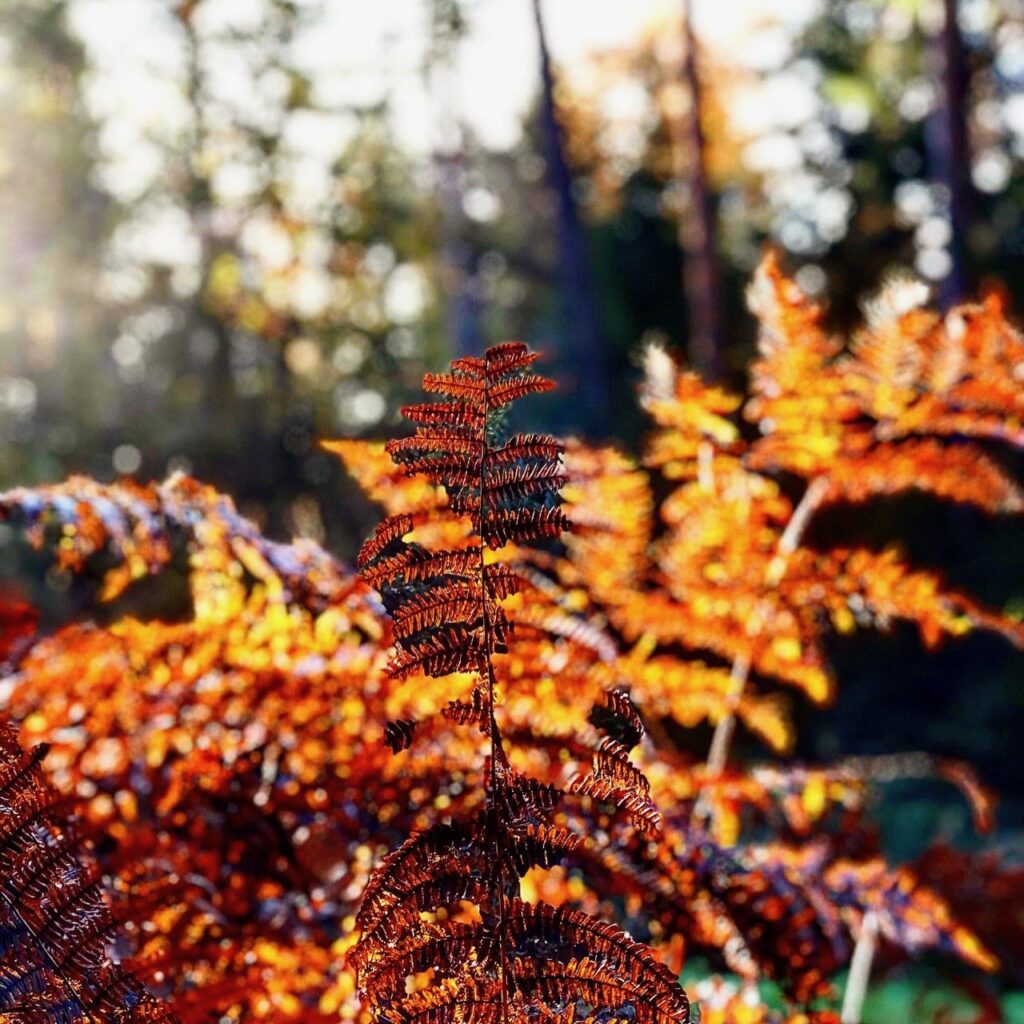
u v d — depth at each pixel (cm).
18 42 2123
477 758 169
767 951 175
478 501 109
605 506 240
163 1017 106
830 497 257
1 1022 100
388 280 2192
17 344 1978
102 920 106
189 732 171
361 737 170
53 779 167
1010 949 277
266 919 161
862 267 2186
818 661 251
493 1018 105
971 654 1421
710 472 256
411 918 104
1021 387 248
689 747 498
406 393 2022
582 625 185
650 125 2402
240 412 1780
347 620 180
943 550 1482
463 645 108
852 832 250
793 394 250
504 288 2727
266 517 1520
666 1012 104
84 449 1736
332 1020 149
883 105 2336
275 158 2094
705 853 181
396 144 2231
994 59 2180
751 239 2405
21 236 2075
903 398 252
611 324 2167
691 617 245
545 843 107
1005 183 2083
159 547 171
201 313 2009
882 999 321
